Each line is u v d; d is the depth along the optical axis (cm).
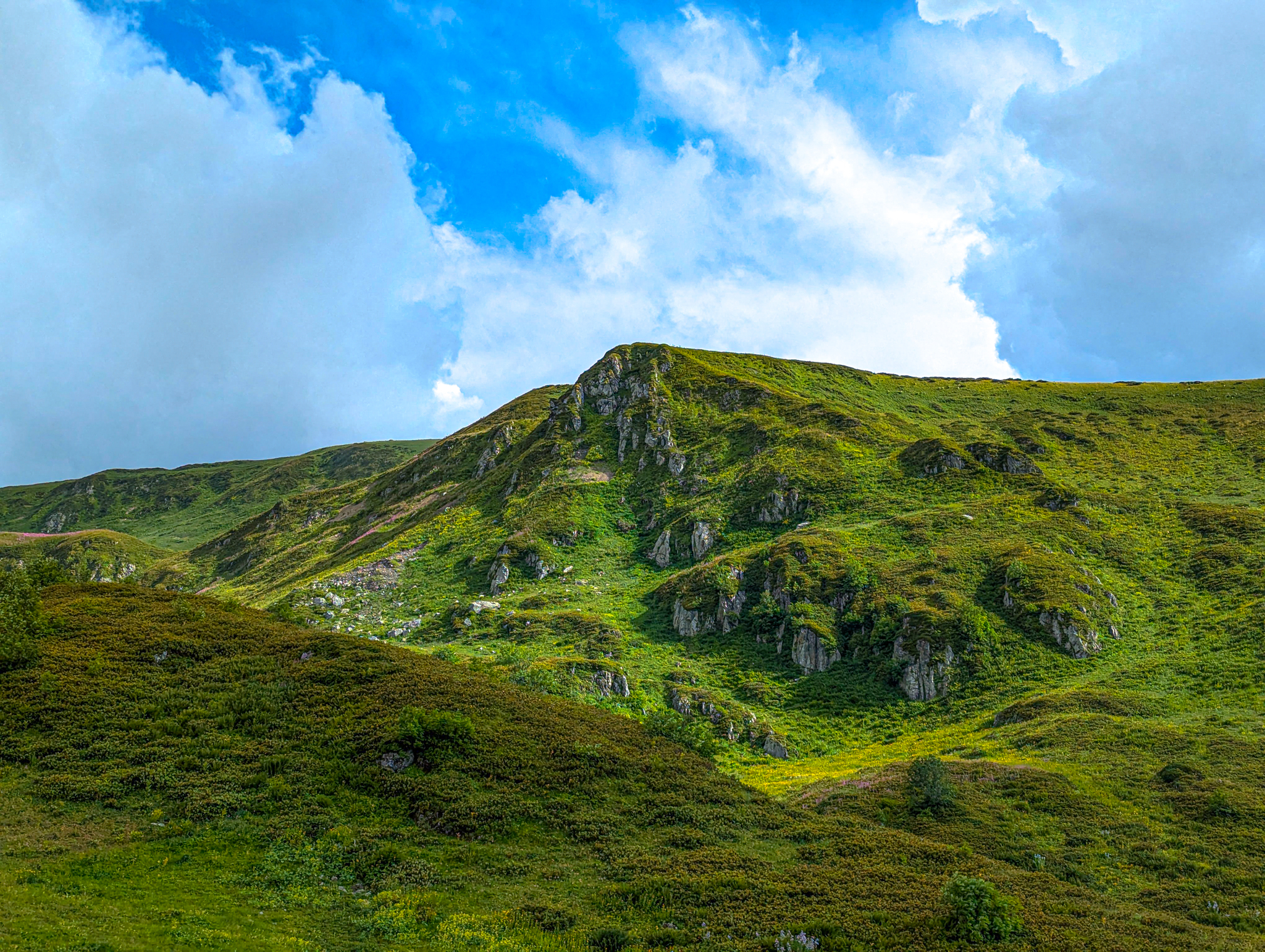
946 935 2580
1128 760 4891
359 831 3191
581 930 2583
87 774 3391
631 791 3869
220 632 5053
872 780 4997
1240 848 3672
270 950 2228
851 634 8338
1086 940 2602
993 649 7494
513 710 4491
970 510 10538
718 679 8075
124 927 2209
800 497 11550
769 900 2836
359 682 4528
